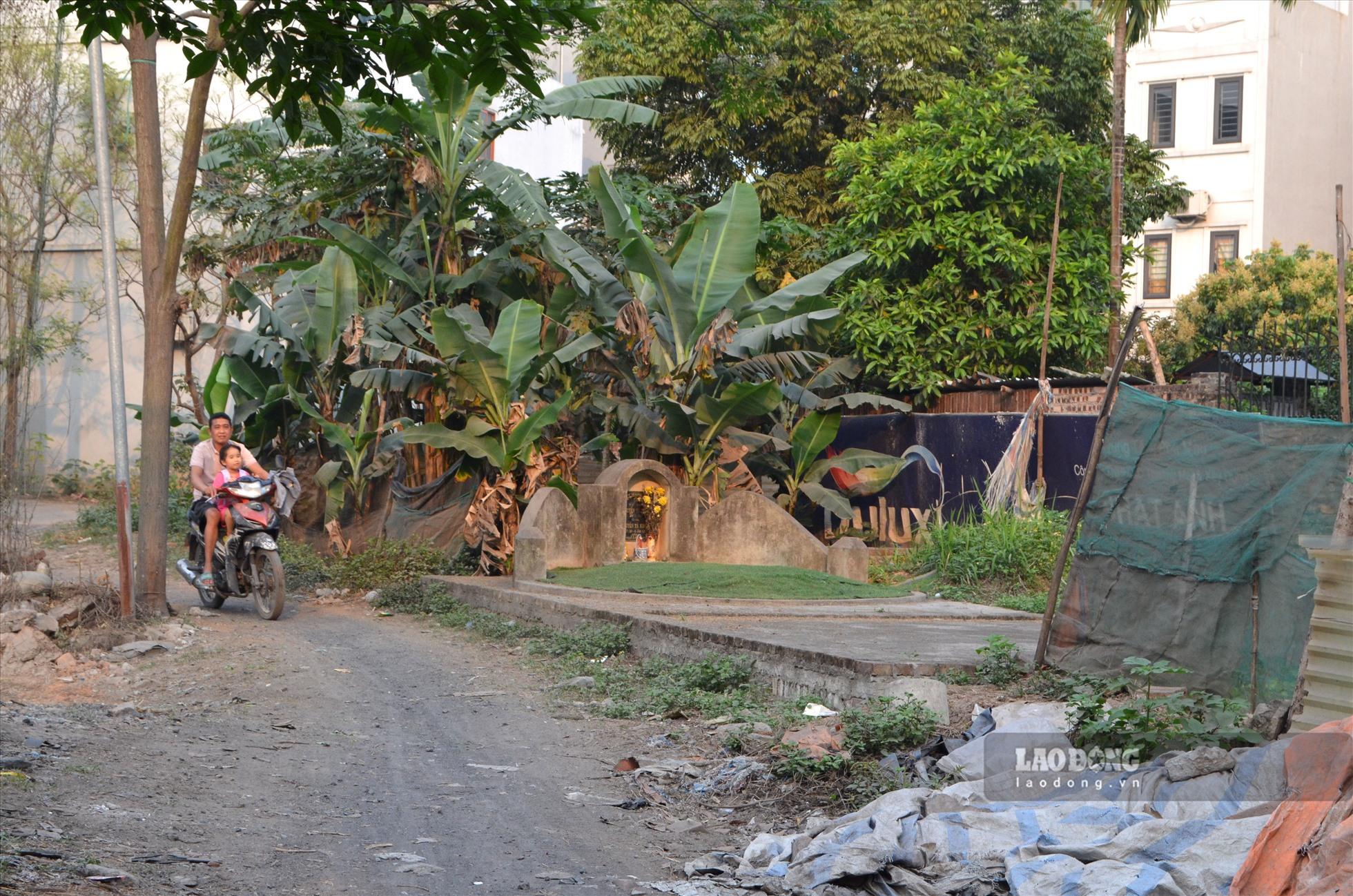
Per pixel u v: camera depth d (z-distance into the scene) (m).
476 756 6.90
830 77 22.83
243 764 6.38
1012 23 24.59
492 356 14.27
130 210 23.67
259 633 11.22
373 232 17.41
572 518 13.94
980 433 17.41
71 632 10.35
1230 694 6.85
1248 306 26.91
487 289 17.31
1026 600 12.72
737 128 23.20
